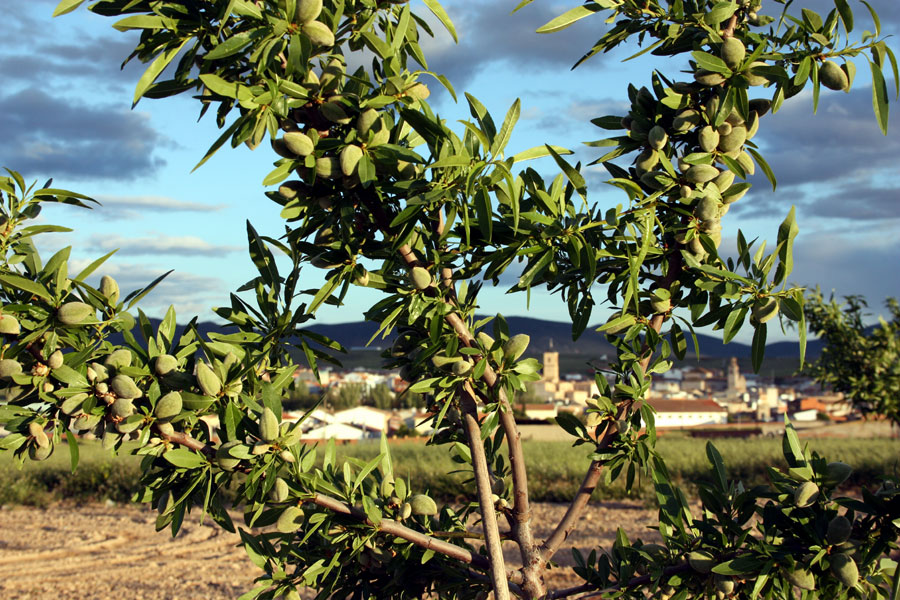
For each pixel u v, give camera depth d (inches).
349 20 78.5
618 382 94.4
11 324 73.6
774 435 1592.0
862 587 80.4
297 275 83.9
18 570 449.7
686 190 84.3
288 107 69.9
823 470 81.1
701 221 85.4
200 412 79.0
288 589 84.5
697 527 87.3
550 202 78.1
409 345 88.7
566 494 725.9
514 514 90.2
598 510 656.4
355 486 85.0
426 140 74.8
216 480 80.9
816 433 1619.1
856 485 704.4
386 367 91.9
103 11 67.6
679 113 84.6
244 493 77.0
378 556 86.9
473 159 70.6
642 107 87.1
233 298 86.1
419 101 72.9
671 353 91.4
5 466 816.9
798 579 77.5
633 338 90.7
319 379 82.0
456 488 740.0
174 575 430.6
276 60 69.6
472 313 90.5
